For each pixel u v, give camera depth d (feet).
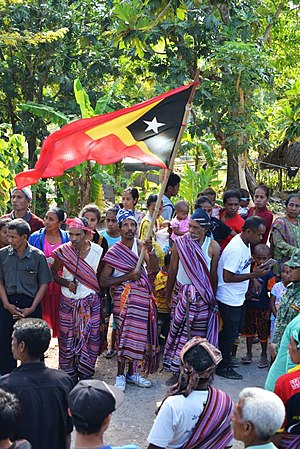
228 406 10.74
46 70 50.39
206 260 19.36
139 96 52.13
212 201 25.07
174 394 10.80
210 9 39.65
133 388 20.07
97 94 48.60
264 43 46.91
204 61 41.11
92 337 19.42
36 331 11.55
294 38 56.44
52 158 17.78
